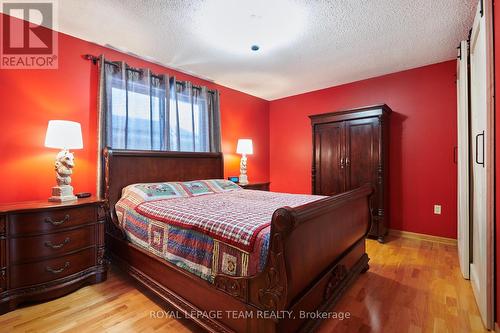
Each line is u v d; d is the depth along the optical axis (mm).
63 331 1541
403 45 2715
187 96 3412
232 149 4234
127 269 2158
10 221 1765
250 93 4496
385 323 1609
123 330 1549
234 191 3148
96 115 2684
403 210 3471
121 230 2299
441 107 3186
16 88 2217
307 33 2465
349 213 2059
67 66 2496
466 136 2154
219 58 3039
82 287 2084
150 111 3012
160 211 1950
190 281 1604
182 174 3191
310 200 2414
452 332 1521
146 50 2834
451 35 2490
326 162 3779
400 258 2680
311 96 4387
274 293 1189
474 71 1990
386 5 2025
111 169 2520
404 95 3443
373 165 3324
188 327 1578
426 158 3295
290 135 4680
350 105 3924
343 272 1866
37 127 2324
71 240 2014
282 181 4797
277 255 1181
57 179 2178
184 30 2416
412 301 1854
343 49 2799
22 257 1803
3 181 2150
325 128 3791
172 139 3234
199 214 1741
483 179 1605
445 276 2246
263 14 2154
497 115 1479
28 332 1528
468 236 2168
